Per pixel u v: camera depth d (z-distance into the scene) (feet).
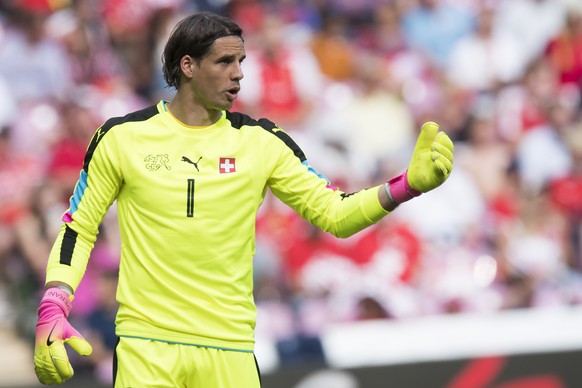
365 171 115.55
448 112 124.26
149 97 111.04
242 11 119.24
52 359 40.45
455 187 116.57
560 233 118.52
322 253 104.68
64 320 41.34
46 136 102.94
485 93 127.65
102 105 106.22
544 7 134.00
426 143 41.42
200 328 42.45
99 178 42.86
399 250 107.76
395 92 122.42
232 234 42.86
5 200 96.99
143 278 42.60
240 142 43.32
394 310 104.68
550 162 123.03
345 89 120.57
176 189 42.32
